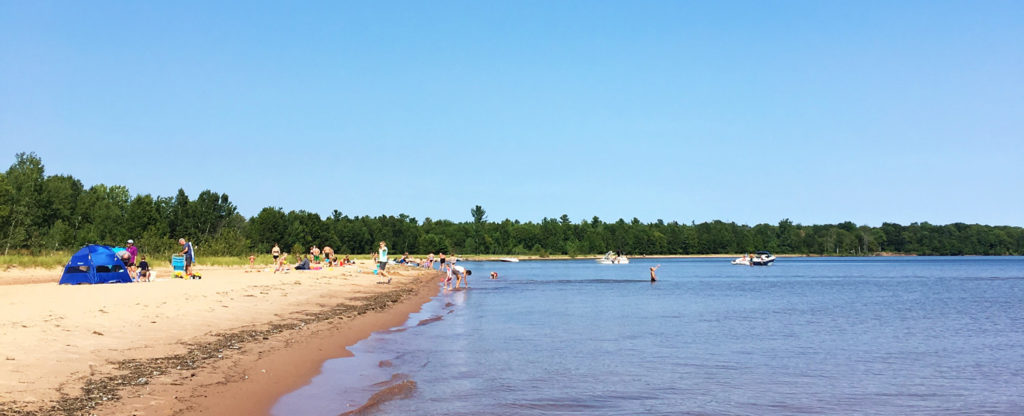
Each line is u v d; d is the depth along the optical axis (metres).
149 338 16.42
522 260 195.38
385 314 27.73
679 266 146.25
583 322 27.47
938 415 13.06
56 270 42.34
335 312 26.77
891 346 22.28
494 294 44.59
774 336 24.27
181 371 13.30
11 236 61.66
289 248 119.06
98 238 79.75
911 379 16.55
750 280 77.38
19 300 21.27
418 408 12.27
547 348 19.95
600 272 102.00
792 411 13.12
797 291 54.84
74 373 12.15
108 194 102.44
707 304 39.22
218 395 11.82
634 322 28.00
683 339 22.89
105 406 10.38
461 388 14.09
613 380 15.48
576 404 13.09
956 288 61.62
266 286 35.00
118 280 31.80
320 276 48.44
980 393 15.03
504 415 12.04
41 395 10.54
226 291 29.31
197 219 95.06
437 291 45.97
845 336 24.70
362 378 14.52
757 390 14.90
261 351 16.48
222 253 70.38
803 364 18.39
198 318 20.62
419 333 22.47
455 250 196.50
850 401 14.09
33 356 12.95
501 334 22.92
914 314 34.28
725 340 22.81
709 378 16.08
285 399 12.18
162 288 28.59
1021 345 22.78
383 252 58.22
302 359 16.05
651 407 13.05
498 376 15.49
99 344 14.92
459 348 19.48
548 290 50.47
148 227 83.50
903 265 161.00
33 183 79.12
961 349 21.81
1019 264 168.25
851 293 52.97
